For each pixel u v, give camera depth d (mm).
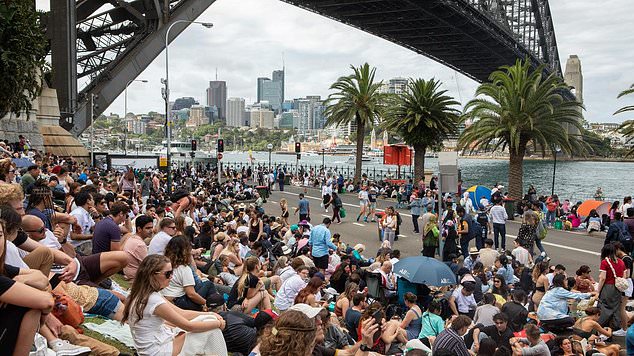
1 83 22797
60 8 43594
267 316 7648
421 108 44344
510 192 37000
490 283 14297
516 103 35219
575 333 11156
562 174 135250
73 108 43938
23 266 5379
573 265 20219
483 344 8203
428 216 19281
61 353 5852
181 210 13094
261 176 49094
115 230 8742
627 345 7773
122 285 10211
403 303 12383
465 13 81062
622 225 16078
